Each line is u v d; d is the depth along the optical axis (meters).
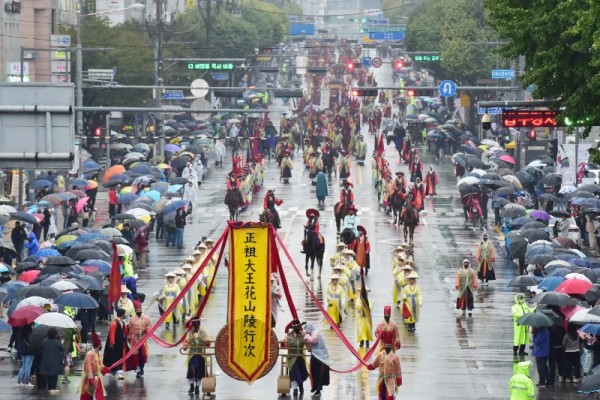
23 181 164.62
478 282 116.56
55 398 75.88
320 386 76.81
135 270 122.88
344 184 143.88
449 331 96.38
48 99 68.69
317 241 115.75
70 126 68.88
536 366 82.81
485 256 114.56
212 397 76.62
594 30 83.06
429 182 176.50
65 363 81.25
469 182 152.75
